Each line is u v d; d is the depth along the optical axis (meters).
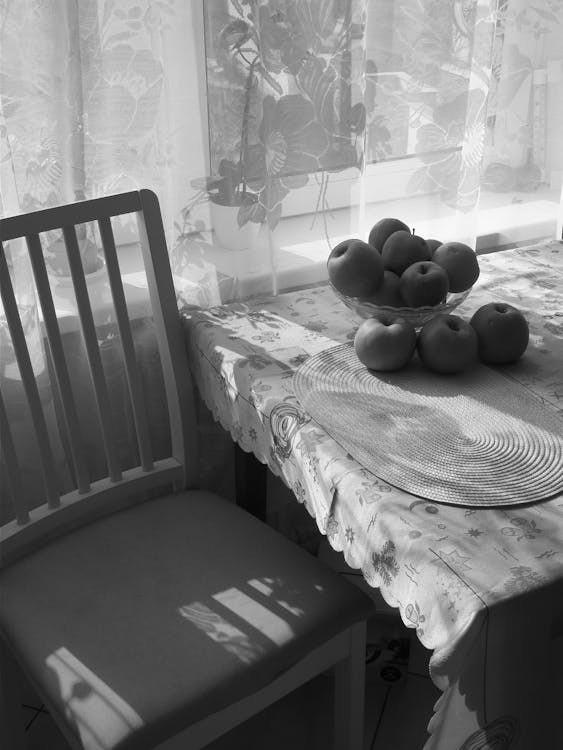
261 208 1.60
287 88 1.55
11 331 1.28
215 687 1.14
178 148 1.53
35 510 1.38
